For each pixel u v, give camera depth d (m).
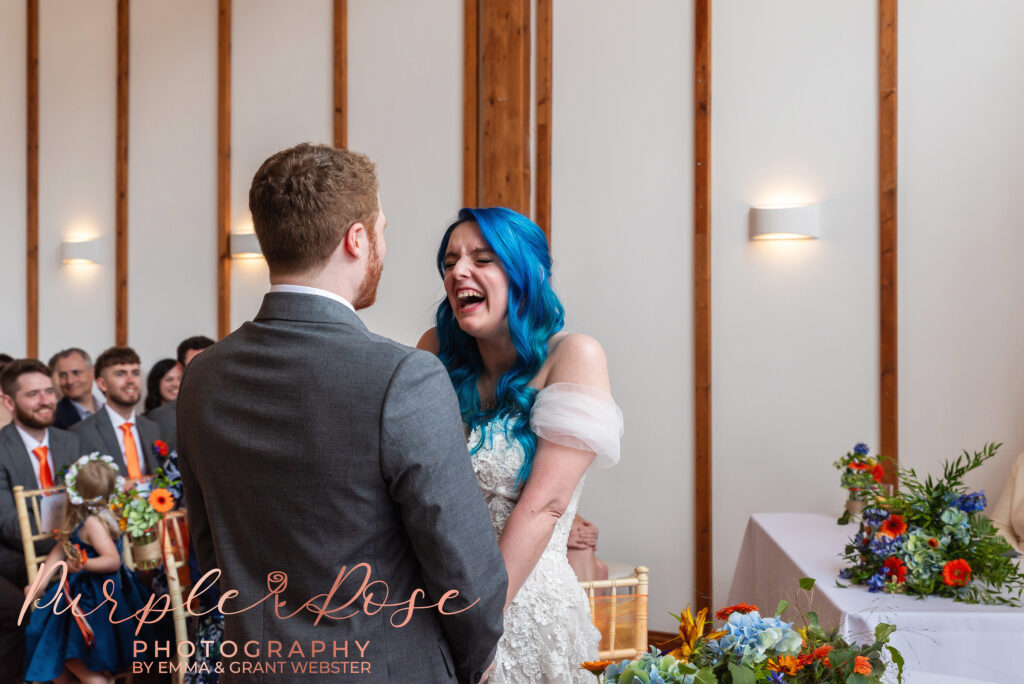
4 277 6.10
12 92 6.06
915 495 2.57
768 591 3.20
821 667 1.18
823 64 4.05
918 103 3.90
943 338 3.87
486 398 1.81
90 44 5.84
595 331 4.39
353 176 1.26
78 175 5.87
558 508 1.58
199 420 1.26
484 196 4.41
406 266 4.84
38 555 3.51
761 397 4.14
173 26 5.55
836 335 4.02
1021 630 2.15
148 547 3.04
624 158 4.36
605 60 4.39
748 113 4.16
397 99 4.89
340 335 1.21
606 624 1.96
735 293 4.18
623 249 4.35
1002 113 3.80
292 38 5.18
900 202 3.93
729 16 4.19
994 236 3.81
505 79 4.37
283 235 1.23
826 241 4.04
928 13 3.89
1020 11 3.78
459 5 4.75
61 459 4.00
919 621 2.19
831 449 4.02
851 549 2.58
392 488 1.17
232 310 5.39
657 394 4.29
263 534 1.20
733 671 1.15
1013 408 3.78
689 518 4.23
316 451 1.15
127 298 5.70
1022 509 3.38
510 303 1.67
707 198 4.19
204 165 5.47
